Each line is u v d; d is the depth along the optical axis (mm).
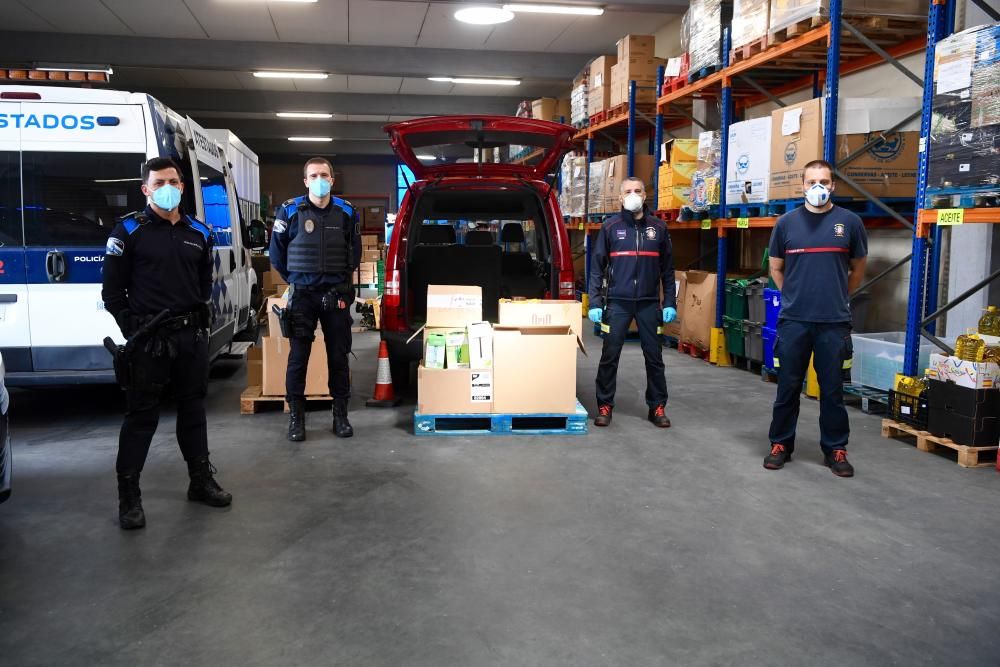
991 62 4262
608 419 5438
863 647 2512
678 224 8812
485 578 3008
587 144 13227
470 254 6469
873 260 7617
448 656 2443
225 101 17734
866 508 3801
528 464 4523
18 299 5027
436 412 5164
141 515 3531
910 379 5016
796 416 4441
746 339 7426
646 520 3635
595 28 12641
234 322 7438
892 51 7043
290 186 29766
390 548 3297
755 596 2867
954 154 4570
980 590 2924
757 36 6910
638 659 2432
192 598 2838
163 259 3494
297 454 4727
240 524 3578
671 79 9102
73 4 11031
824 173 4180
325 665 2391
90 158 5090
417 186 6145
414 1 10688
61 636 2562
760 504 3855
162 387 3561
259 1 10883
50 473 4336
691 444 4965
